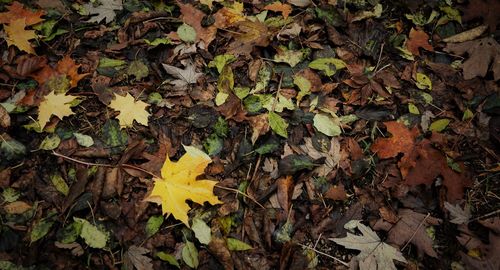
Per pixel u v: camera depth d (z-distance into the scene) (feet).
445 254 5.92
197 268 5.53
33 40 7.16
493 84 7.52
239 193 6.11
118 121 6.55
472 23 8.33
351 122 6.95
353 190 6.39
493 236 5.88
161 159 6.26
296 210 6.13
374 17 8.17
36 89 6.63
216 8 8.07
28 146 6.17
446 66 7.76
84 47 7.30
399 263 5.81
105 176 5.98
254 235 5.82
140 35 7.50
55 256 5.41
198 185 5.78
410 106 7.16
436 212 6.23
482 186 6.50
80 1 7.75
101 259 5.49
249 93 7.03
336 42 7.73
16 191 5.80
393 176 6.46
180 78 7.07
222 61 7.23
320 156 6.50
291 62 7.41
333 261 5.81
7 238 5.45
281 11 8.06
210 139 6.57
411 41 7.90
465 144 6.90
